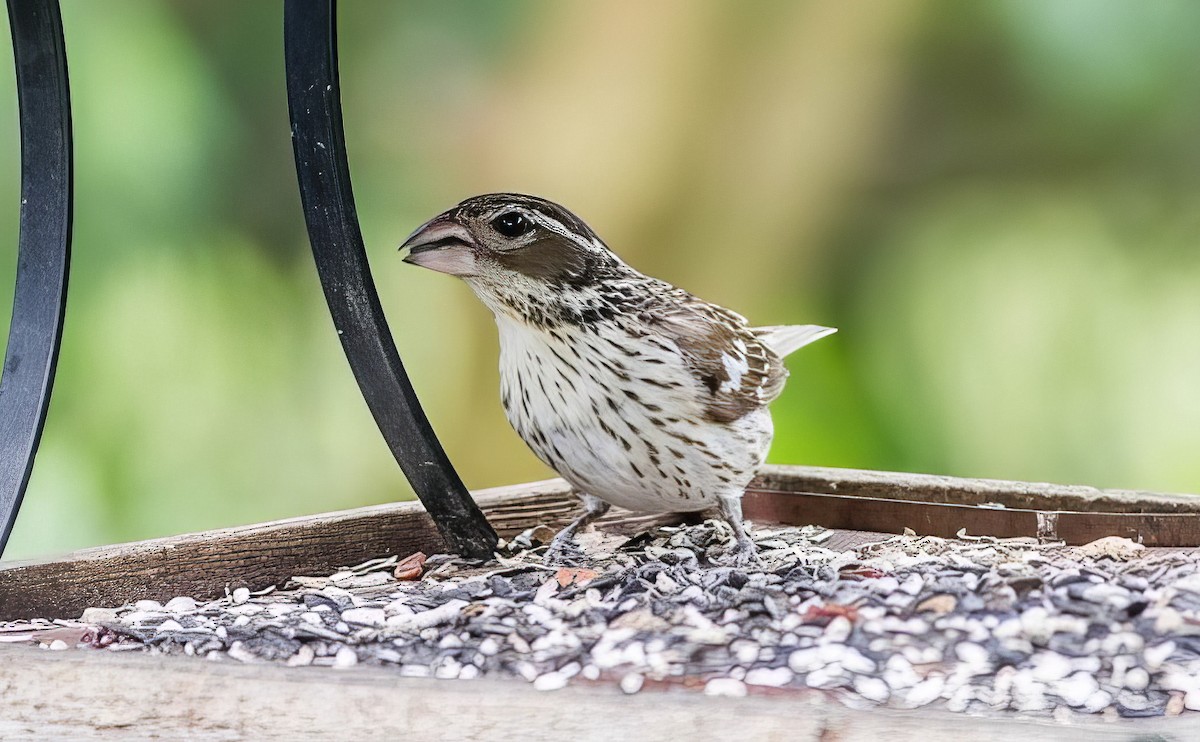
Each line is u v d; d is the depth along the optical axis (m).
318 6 6.35
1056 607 5.25
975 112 12.97
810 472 8.16
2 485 6.27
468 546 7.08
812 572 6.00
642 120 12.89
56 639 5.51
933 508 7.66
